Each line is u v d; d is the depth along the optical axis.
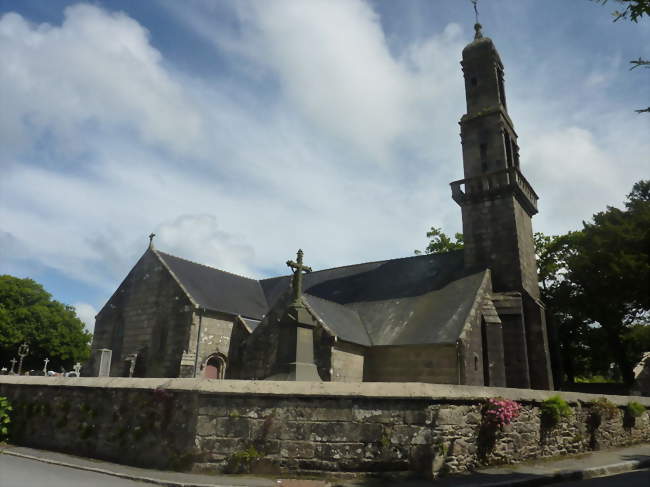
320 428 10.73
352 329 23.97
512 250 26.19
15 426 15.10
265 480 10.03
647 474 11.63
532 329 24.47
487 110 29.56
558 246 36.84
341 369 21.45
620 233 32.84
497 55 31.86
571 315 35.66
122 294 31.77
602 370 39.44
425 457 10.22
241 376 23.19
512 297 24.88
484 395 11.88
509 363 23.70
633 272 30.77
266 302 34.22
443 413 10.77
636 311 34.03
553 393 14.27
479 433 11.53
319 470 10.43
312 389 11.09
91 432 13.07
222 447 10.91
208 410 11.25
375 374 23.28
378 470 10.29
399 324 24.64
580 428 15.00
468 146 29.70
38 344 50.72
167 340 27.86
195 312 27.41
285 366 15.16
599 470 11.92
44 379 15.29
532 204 29.34
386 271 31.00
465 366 20.98
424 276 28.50
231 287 33.44
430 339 22.09
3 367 50.06
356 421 10.69
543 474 10.80
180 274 30.22
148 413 12.09
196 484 9.61
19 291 51.41
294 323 15.61
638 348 33.91
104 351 23.14
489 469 11.20
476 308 23.22
